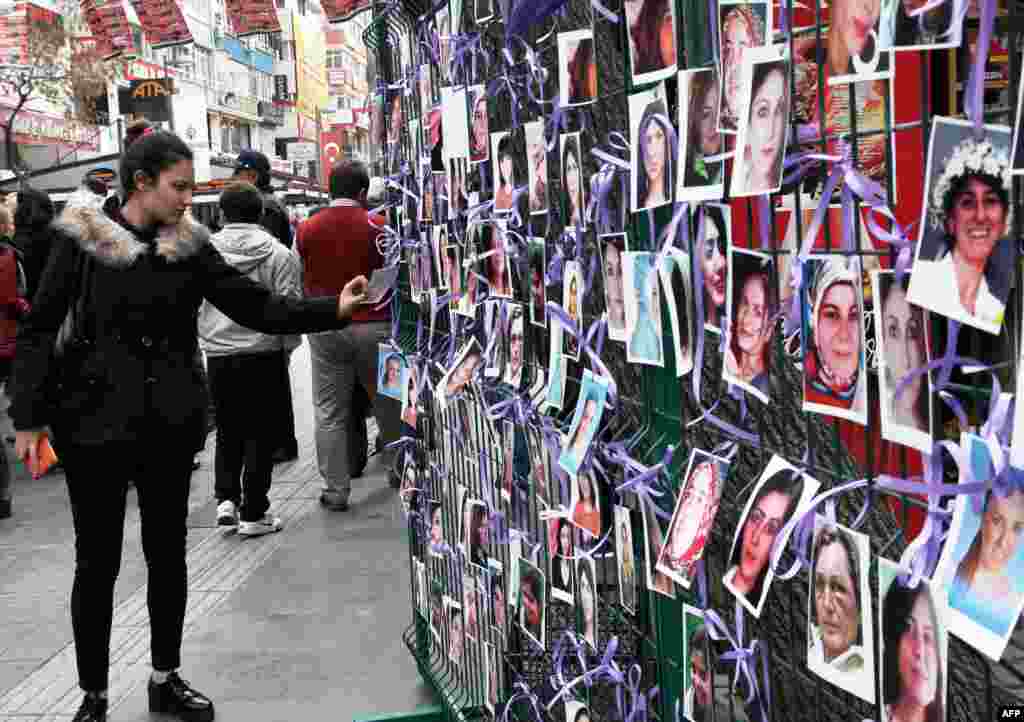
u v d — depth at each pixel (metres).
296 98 70.00
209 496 8.12
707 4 1.59
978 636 1.07
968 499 1.09
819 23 1.26
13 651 5.09
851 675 1.31
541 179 2.42
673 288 1.74
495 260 2.83
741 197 1.49
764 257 1.46
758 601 1.46
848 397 1.28
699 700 1.78
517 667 2.94
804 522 1.39
